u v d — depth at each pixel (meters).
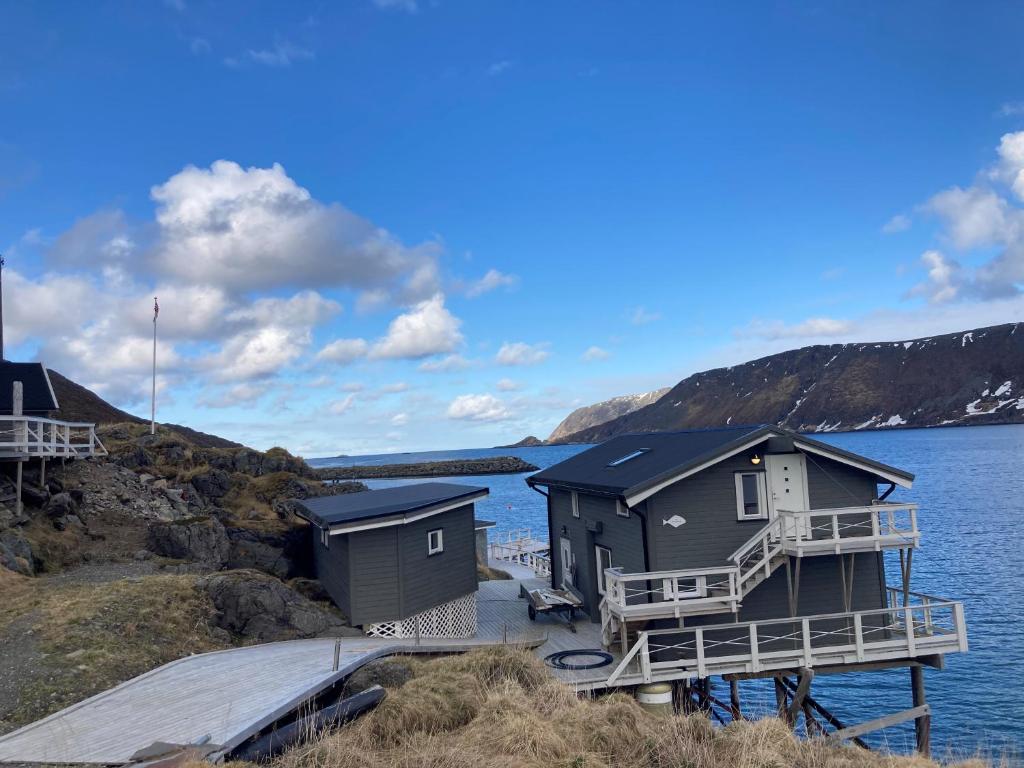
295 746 9.58
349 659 14.45
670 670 17.72
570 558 26.61
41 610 16.19
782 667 18.06
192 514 28.22
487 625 23.08
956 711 24.58
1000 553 47.03
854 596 20.66
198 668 14.37
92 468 28.23
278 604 18.55
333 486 36.97
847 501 20.61
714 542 19.88
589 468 25.73
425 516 20.41
